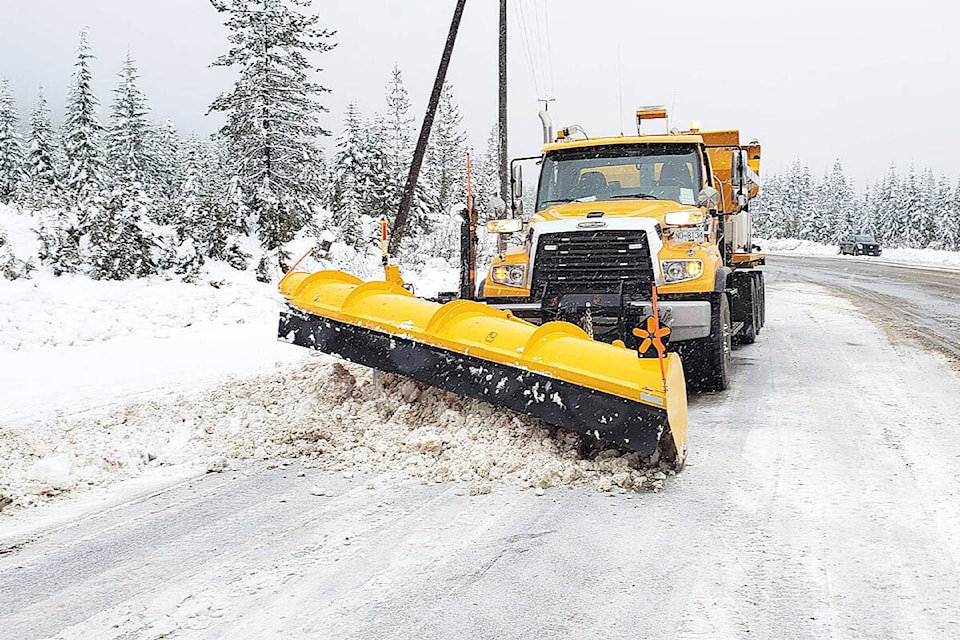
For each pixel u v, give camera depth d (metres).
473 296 8.12
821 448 5.87
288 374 7.95
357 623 3.33
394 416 6.03
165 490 5.14
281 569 3.88
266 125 20.08
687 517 4.52
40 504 4.94
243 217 19.64
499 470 5.20
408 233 25.70
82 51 34.16
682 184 8.88
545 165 9.35
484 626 3.29
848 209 96.12
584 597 3.55
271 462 5.59
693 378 7.90
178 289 13.54
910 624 3.27
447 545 4.15
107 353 9.71
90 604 3.56
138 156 40.47
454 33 16.75
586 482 5.09
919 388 8.02
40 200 19.03
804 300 19.03
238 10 20.03
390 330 6.00
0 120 43.66
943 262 43.59
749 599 3.51
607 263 7.52
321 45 20.70
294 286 6.97
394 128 45.66
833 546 4.09
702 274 7.49
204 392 7.79
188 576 3.83
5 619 3.44
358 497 4.90
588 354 5.28
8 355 9.30
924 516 4.48
